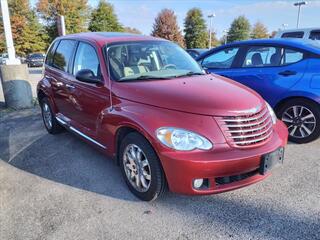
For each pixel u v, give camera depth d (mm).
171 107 3016
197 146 2822
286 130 3543
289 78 4785
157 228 2865
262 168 3029
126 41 4203
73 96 4371
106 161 4363
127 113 3234
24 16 43062
